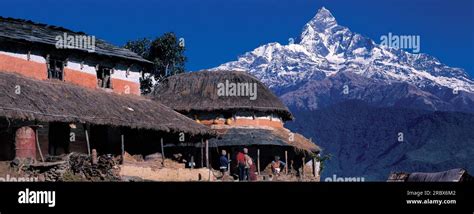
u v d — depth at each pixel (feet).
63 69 164.35
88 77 170.09
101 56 172.04
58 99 144.97
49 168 124.88
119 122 148.97
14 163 125.18
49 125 148.25
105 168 131.44
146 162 157.99
